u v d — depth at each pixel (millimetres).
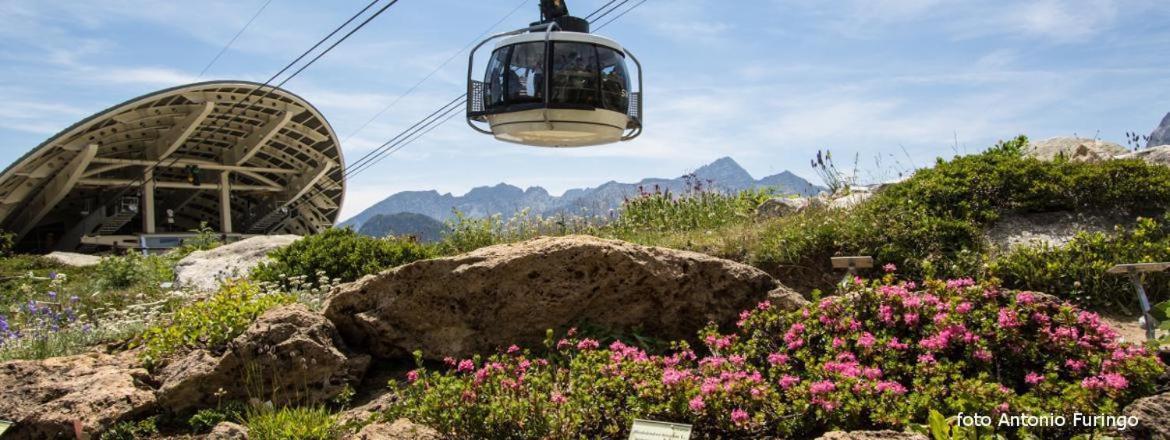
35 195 59906
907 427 4676
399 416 5883
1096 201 9727
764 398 5141
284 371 6848
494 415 5266
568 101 8836
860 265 7230
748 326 6449
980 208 9945
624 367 5625
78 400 6469
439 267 7535
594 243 7402
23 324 11227
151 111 54719
